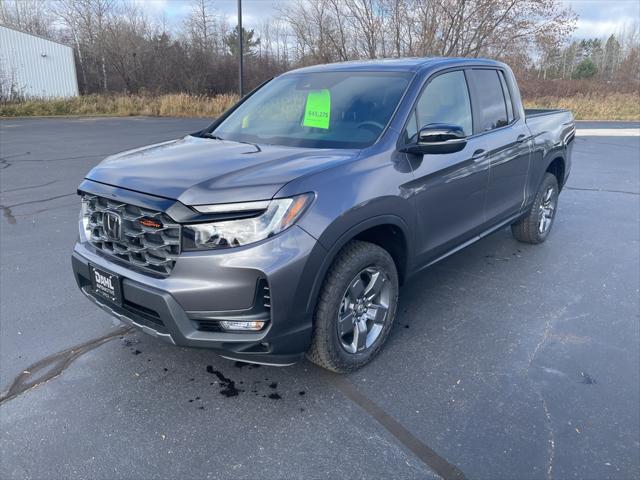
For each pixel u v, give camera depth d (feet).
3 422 8.95
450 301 13.76
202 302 8.27
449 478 7.79
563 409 9.36
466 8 66.85
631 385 10.10
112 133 53.31
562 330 12.27
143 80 115.55
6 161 34.81
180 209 8.27
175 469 7.95
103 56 117.08
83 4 120.47
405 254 11.12
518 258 17.03
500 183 14.33
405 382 10.18
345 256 9.59
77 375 10.33
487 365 10.79
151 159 10.18
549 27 65.46
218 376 10.36
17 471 7.89
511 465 8.04
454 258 16.99
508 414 9.23
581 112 85.81
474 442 8.53
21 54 94.27
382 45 76.54
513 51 67.72
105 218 9.37
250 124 12.64
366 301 10.46
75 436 8.64
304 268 8.51
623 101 94.32
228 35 134.00
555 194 18.58
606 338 11.91
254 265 8.11
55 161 34.94
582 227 20.76
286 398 9.68
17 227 19.83
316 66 14.32
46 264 15.99
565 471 7.91
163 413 9.23
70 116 77.56
